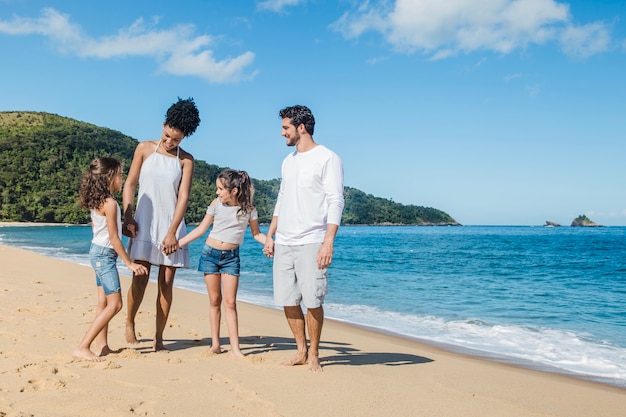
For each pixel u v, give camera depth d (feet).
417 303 34.19
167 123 14.97
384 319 27.68
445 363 16.06
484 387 13.07
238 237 15.08
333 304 33.40
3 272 37.22
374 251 108.47
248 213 14.96
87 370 12.41
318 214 13.29
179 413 9.67
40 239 135.03
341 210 13.11
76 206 336.90
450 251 109.40
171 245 14.88
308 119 13.43
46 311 21.04
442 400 11.44
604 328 25.62
